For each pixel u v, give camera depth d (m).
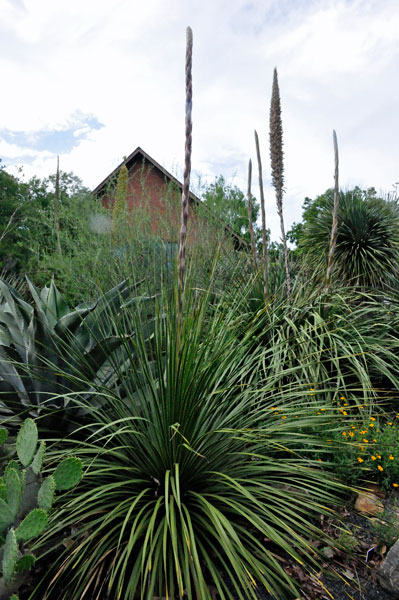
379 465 2.75
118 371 2.53
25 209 10.02
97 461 2.31
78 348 2.71
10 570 1.49
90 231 5.99
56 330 2.59
